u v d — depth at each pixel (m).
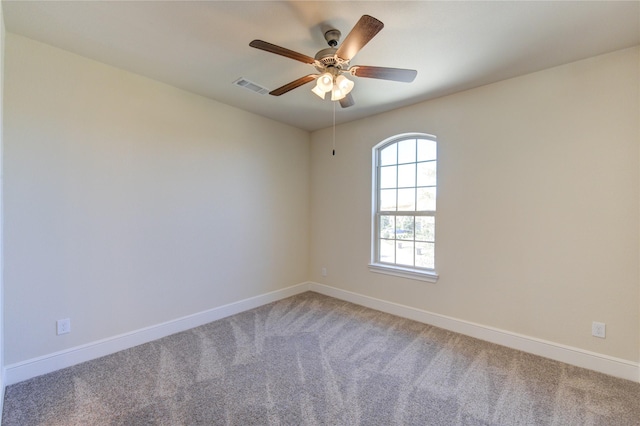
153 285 2.84
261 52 2.32
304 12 1.85
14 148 2.10
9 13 1.86
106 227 2.55
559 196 2.45
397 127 3.48
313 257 4.45
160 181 2.88
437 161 3.15
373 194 3.75
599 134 2.29
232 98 3.24
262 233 3.84
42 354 2.23
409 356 2.52
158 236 2.87
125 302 2.66
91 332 2.47
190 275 3.11
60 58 2.29
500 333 2.74
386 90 2.95
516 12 1.81
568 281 2.42
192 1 1.76
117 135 2.60
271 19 1.92
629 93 2.18
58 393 2.00
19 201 2.13
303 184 4.41
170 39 2.16
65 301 2.34
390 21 1.90
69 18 1.92
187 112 3.07
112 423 1.74
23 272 2.15
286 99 3.25
